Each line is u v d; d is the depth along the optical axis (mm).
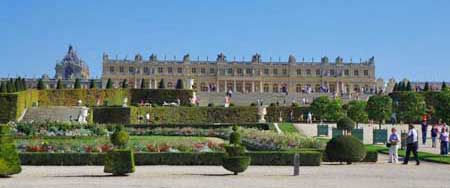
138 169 38125
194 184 29391
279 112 113500
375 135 63156
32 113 99062
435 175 34562
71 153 40969
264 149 51625
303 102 151250
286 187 28422
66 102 117875
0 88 107375
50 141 48812
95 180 31000
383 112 93750
